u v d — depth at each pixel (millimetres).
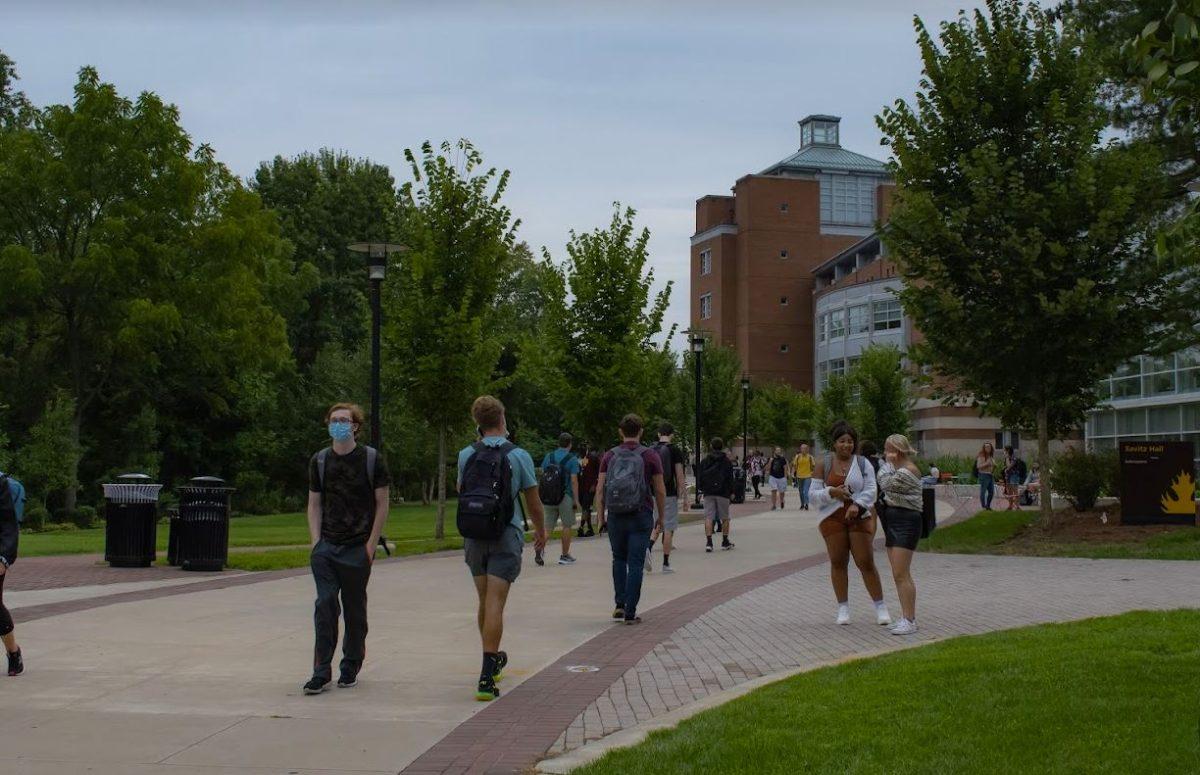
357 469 7938
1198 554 16406
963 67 20016
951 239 19297
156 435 46750
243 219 44781
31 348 45656
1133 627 9414
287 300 54469
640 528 11016
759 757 5586
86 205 41625
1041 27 20266
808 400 69188
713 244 98000
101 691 7789
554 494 17328
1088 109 19859
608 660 8945
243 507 50438
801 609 11961
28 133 42500
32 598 13109
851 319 83812
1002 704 6539
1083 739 5727
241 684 8031
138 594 13492
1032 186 19641
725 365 54219
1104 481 22828
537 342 30266
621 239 29125
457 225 23172
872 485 10688
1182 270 19344
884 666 7945
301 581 15141
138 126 42312
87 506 39469
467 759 5984
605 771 5473
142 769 5836
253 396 51750
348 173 63469
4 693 7723
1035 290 19062
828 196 103500
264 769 5832
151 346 44219
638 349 28828
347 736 6504
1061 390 20312
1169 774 5148
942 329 20094
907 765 5371
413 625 10898
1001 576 14688
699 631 10461
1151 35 5875
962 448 68625
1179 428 38656
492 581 7746
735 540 22297
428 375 22312
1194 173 21125
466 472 7840
